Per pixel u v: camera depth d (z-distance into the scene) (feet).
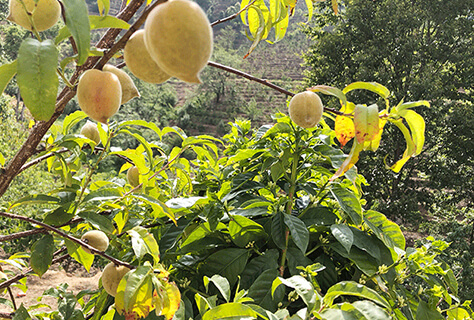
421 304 4.18
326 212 4.88
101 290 4.27
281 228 4.52
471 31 42.98
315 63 49.85
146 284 2.28
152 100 122.31
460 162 41.96
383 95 2.68
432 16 44.50
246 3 3.36
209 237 4.74
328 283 4.46
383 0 46.70
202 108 122.83
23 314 3.41
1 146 23.70
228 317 2.93
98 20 1.71
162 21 1.22
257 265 4.36
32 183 24.80
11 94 80.48
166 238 4.56
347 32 47.98
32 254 2.93
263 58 144.87
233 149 6.59
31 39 1.47
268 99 125.80
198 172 6.30
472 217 31.12
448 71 45.57
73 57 1.67
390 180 42.73
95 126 4.05
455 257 22.04
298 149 4.96
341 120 2.89
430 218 50.26
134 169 4.40
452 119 42.11
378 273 4.25
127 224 4.30
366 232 4.75
